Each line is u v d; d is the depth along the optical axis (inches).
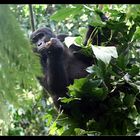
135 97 131.8
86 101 135.6
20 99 29.4
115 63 135.1
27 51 29.0
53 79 168.2
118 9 152.1
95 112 137.7
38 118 322.7
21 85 28.9
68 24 309.1
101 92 129.0
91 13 146.9
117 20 149.8
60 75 167.9
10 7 28.0
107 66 125.3
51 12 327.6
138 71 132.0
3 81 28.5
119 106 134.0
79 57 181.0
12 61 28.3
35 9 321.1
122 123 134.6
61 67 167.9
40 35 187.8
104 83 130.3
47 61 168.7
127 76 131.8
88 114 139.3
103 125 135.3
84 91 131.0
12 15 28.0
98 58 120.8
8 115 29.0
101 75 128.4
